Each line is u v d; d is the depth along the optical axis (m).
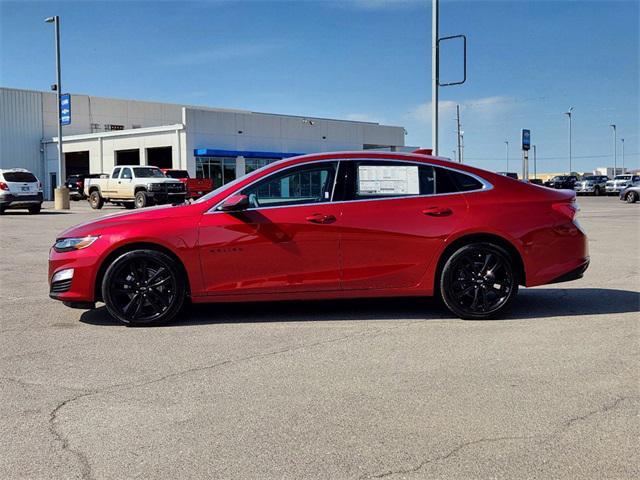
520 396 4.07
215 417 3.79
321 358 4.97
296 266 6.04
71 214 26.62
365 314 6.52
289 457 3.26
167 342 5.51
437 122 17.09
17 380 4.52
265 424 3.68
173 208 6.19
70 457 3.28
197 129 42.81
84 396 4.17
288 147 49.56
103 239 6.02
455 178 6.28
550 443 3.38
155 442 3.45
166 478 3.05
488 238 6.18
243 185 6.12
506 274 6.17
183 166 42.41
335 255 6.05
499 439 3.44
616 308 6.71
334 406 3.94
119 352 5.21
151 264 6.07
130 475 3.09
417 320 6.23
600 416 3.73
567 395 4.08
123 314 6.06
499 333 5.68
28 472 3.12
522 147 30.25
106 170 46.25
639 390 4.16
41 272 10.04
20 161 48.97
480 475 3.05
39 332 5.93
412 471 3.09
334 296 6.09
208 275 6.03
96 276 6.04
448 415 3.78
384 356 5.00
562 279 6.29
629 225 18.41
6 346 5.43
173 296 6.04
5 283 8.92
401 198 6.16
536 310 6.66
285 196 6.14
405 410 3.86
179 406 3.98
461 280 6.15
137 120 55.81
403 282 6.13
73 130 51.44
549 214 6.23
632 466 3.12
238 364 4.84
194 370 4.70
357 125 55.31
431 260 6.12
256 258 6.02
